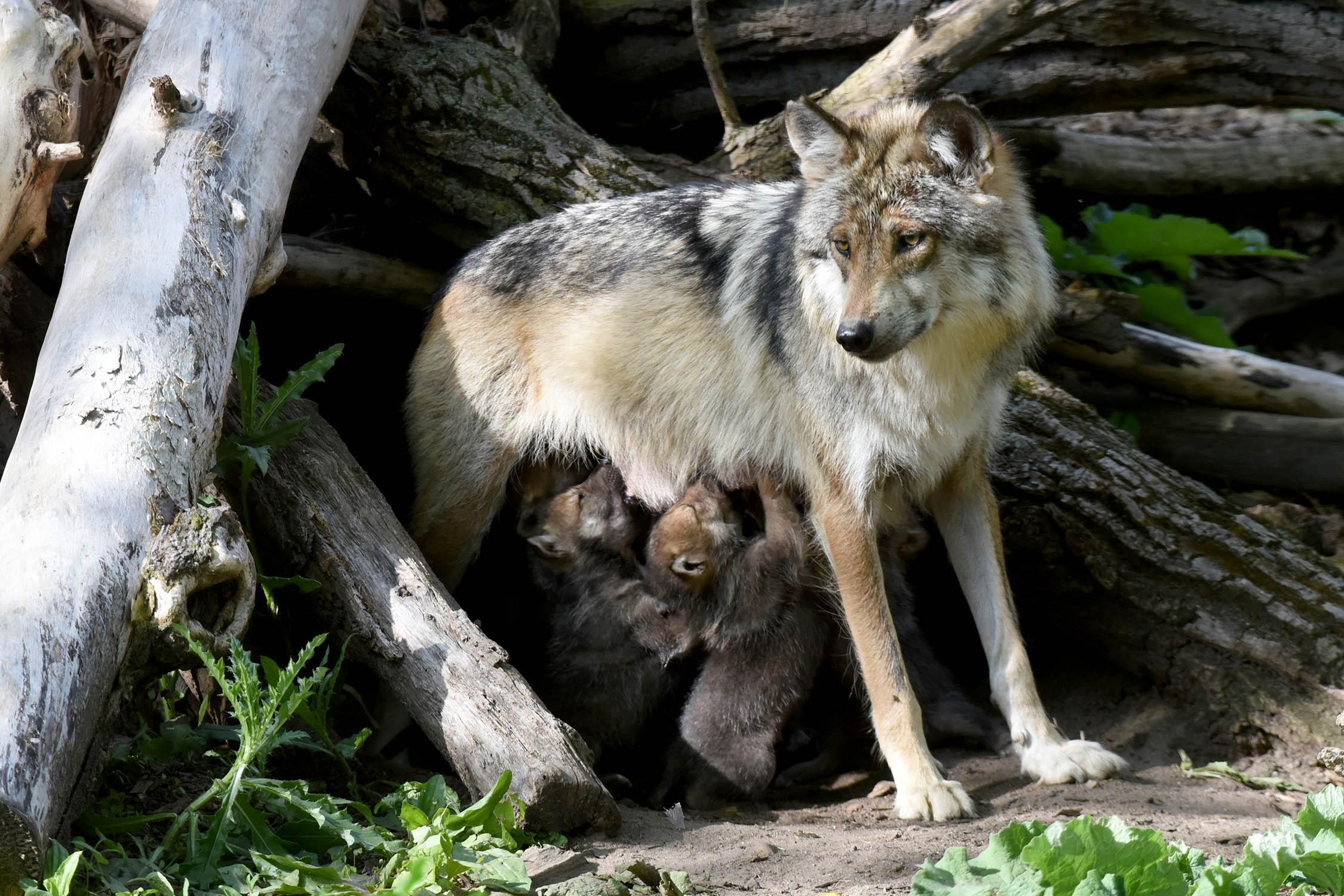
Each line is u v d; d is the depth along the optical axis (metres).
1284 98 13.80
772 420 10.14
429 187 12.53
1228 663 10.19
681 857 7.57
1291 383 13.32
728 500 10.18
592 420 10.95
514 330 11.11
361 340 14.06
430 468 11.49
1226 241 14.11
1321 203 15.60
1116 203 15.27
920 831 8.37
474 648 8.20
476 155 12.36
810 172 9.47
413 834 6.87
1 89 8.88
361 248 14.09
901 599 10.65
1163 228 14.03
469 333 11.30
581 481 11.30
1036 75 13.76
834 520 9.70
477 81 12.78
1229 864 7.09
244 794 7.00
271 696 7.09
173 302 7.82
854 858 7.65
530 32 14.46
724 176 13.12
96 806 7.23
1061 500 10.80
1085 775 9.32
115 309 7.68
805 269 9.54
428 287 13.39
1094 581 10.70
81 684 6.27
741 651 9.57
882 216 8.95
